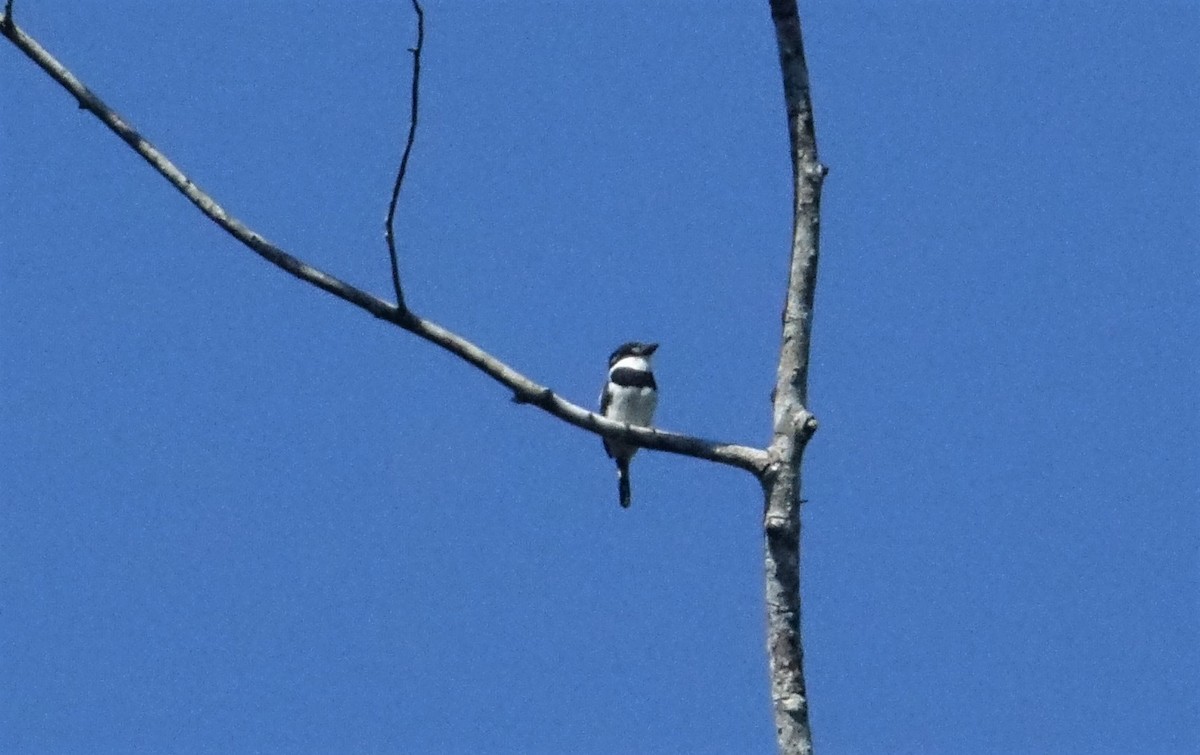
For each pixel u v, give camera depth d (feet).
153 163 39.47
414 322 37.70
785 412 36.24
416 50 36.22
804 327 36.63
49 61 40.22
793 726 34.55
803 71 37.83
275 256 38.27
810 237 36.94
